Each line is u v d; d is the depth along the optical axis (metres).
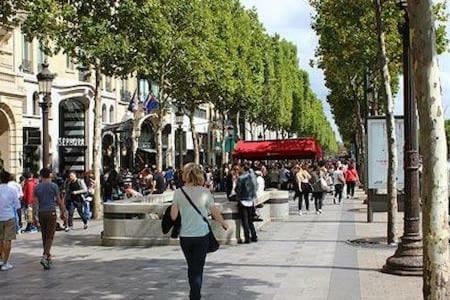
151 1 25.05
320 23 28.77
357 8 24.36
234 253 15.71
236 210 17.64
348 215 26.75
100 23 23.98
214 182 48.34
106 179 29.03
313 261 14.34
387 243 16.86
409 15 7.54
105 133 46.94
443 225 7.50
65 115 44.16
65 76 43.16
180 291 11.17
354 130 62.31
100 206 27.06
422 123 7.54
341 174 34.91
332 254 15.38
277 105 73.06
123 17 24.36
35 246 18.05
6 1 19.55
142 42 25.23
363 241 17.52
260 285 11.61
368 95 29.30
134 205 17.59
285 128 90.69
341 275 12.57
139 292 11.15
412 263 12.52
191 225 9.20
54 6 23.64
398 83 35.91
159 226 17.50
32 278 12.73
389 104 16.47
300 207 27.66
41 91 23.66
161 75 35.03
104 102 48.12
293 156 43.53
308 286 11.49
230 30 46.97
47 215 13.80
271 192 25.02
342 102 52.44
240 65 49.88
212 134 72.44
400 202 24.17
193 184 9.39
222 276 12.54
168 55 31.80
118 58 25.36
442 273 7.45
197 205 9.25
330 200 37.19
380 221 23.78
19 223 21.86
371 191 23.48
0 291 11.46
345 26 25.44
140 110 45.78
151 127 55.78
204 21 35.78
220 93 43.59
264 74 66.75
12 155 35.06
